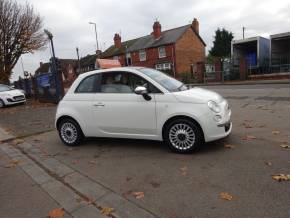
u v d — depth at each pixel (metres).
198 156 5.21
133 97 5.71
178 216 3.38
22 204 4.04
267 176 4.17
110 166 5.17
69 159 5.79
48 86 16.77
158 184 4.26
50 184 4.64
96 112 6.14
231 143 5.79
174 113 5.30
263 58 25.66
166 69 41.31
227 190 3.87
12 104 17.31
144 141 6.46
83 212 3.69
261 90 15.80
